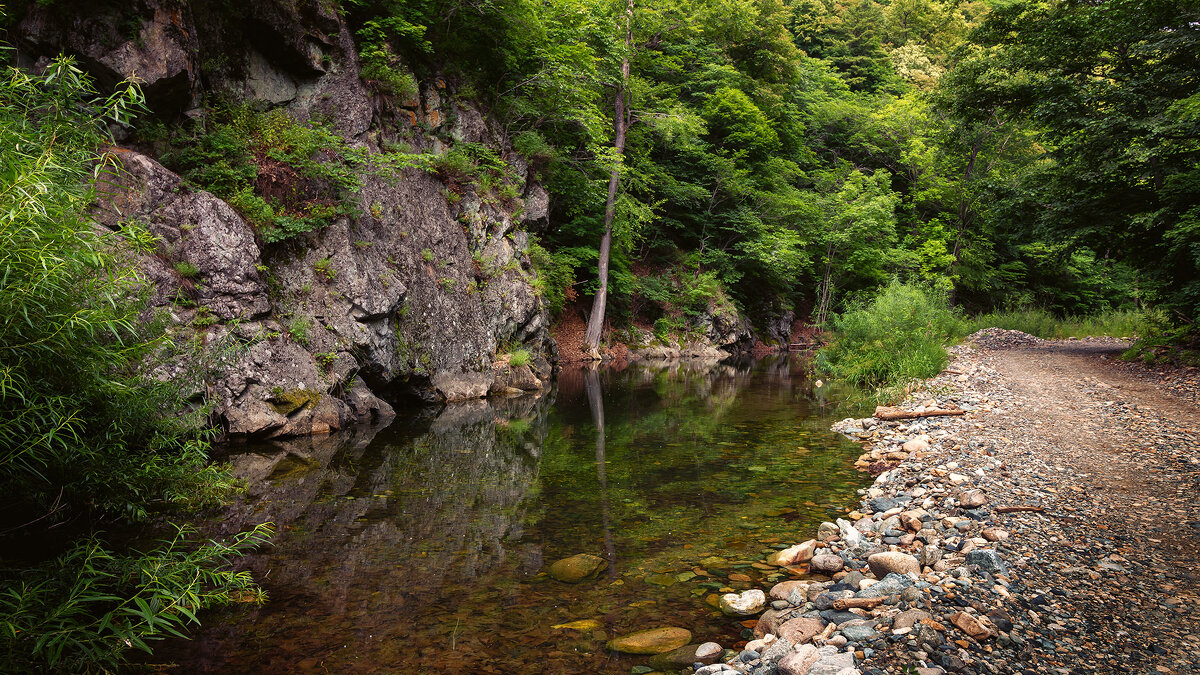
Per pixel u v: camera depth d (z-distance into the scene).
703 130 24.72
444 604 3.62
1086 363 14.26
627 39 22.91
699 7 28.41
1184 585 3.44
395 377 10.82
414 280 11.64
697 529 5.02
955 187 34.78
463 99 14.55
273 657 3.01
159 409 5.08
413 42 13.16
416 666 2.94
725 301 28.19
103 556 3.49
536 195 17.11
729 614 3.52
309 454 7.54
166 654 3.02
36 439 3.34
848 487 6.22
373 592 3.78
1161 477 5.55
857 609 3.33
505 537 4.81
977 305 40.34
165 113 8.96
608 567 4.23
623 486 6.34
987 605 3.21
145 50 8.38
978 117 19.75
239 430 7.91
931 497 5.37
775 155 33.34
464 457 7.60
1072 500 5.00
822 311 32.19
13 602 2.86
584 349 21.80
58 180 3.23
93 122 3.70
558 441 8.66
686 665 2.97
